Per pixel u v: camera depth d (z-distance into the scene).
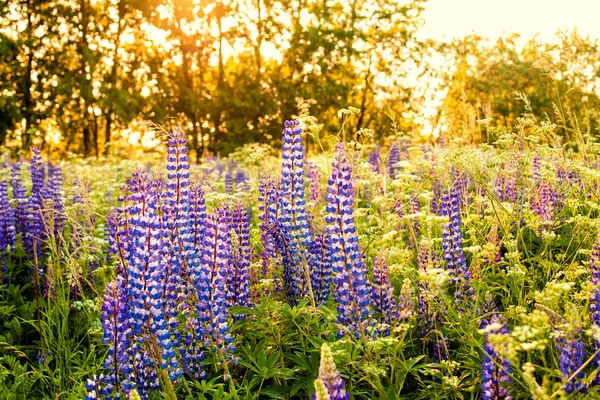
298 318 5.35
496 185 7.82
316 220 5.99
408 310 4.97
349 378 4.63
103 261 7.67
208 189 6.68
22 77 40.03
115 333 4.53
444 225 5.80
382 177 6.60
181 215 5.14
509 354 3.29
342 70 45.19
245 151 17.45
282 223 5.77
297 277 5.83
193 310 5.13
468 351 4.92
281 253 5.85
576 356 3.77
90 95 39.38
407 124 45.94
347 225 4.63
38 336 7.17
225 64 47.22
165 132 5.27
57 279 6.82
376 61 48.47
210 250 4.93
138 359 4.68
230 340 4.95
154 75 43.12
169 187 5.20
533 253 6.81
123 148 22.91
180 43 43.62
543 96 36.41
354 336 4.64
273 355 4.73
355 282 4.61
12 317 7.63
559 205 7.52
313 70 45.19
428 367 5.04
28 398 5.86
